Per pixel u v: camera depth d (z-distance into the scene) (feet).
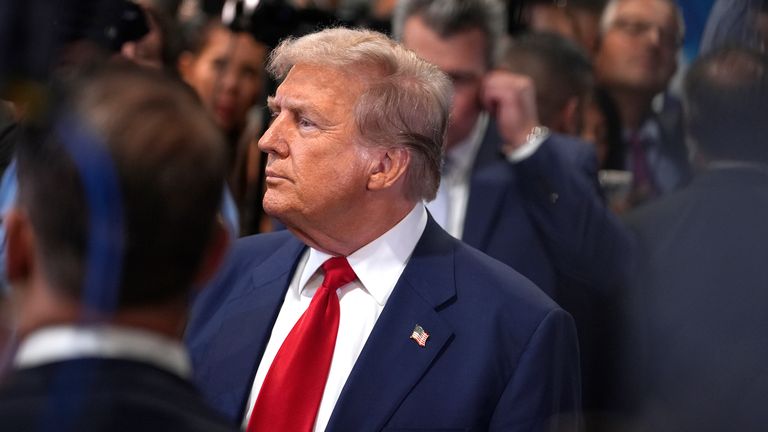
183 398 7.29
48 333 7.29
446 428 11.94
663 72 22.71
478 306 12.51
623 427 12.67
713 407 13.87
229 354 12.85
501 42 18.70
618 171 22.22
